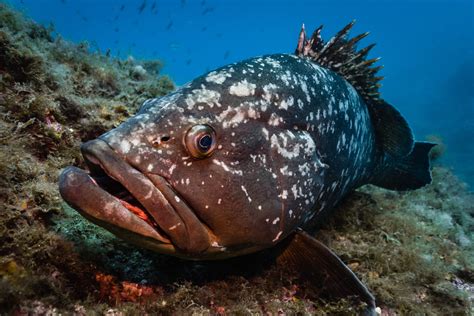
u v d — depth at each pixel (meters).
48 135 0.52
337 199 0.63
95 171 0.38
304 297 0.49
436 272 0.59
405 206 0.87
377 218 0.74
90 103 0.61
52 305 0.35
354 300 0.46
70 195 0.33
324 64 0.61
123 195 0.38
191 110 0.40
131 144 0.36
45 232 0.40
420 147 0.94
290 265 0.49
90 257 0.41
